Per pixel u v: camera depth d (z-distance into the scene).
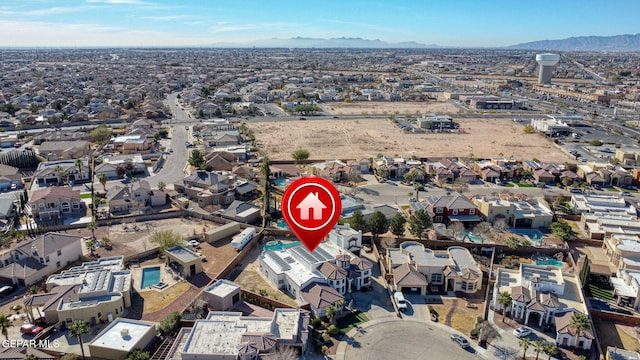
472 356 77.69
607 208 139.75
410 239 118.81
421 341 81.31
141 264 106.81
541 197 156.50
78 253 108.75
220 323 79.38
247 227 126.00
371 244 118.81
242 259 110.94
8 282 95.88
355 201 142.25
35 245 102.31
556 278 95.75
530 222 131.50
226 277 102.00
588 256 114.88
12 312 86.88
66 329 82.31
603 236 123.69
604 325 87.56
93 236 120.12
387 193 158.75
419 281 96.56
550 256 113.75
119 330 78.69
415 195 156.50
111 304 84.88
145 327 79.69
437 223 132.00
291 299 93.56
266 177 146.12
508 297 87.56
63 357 72.56
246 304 91.62
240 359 69.94
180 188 153.75
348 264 98.88
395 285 96.44
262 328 78.50
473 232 125.50
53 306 82.81
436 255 106.38
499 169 176.38
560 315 84.12
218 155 182.00
